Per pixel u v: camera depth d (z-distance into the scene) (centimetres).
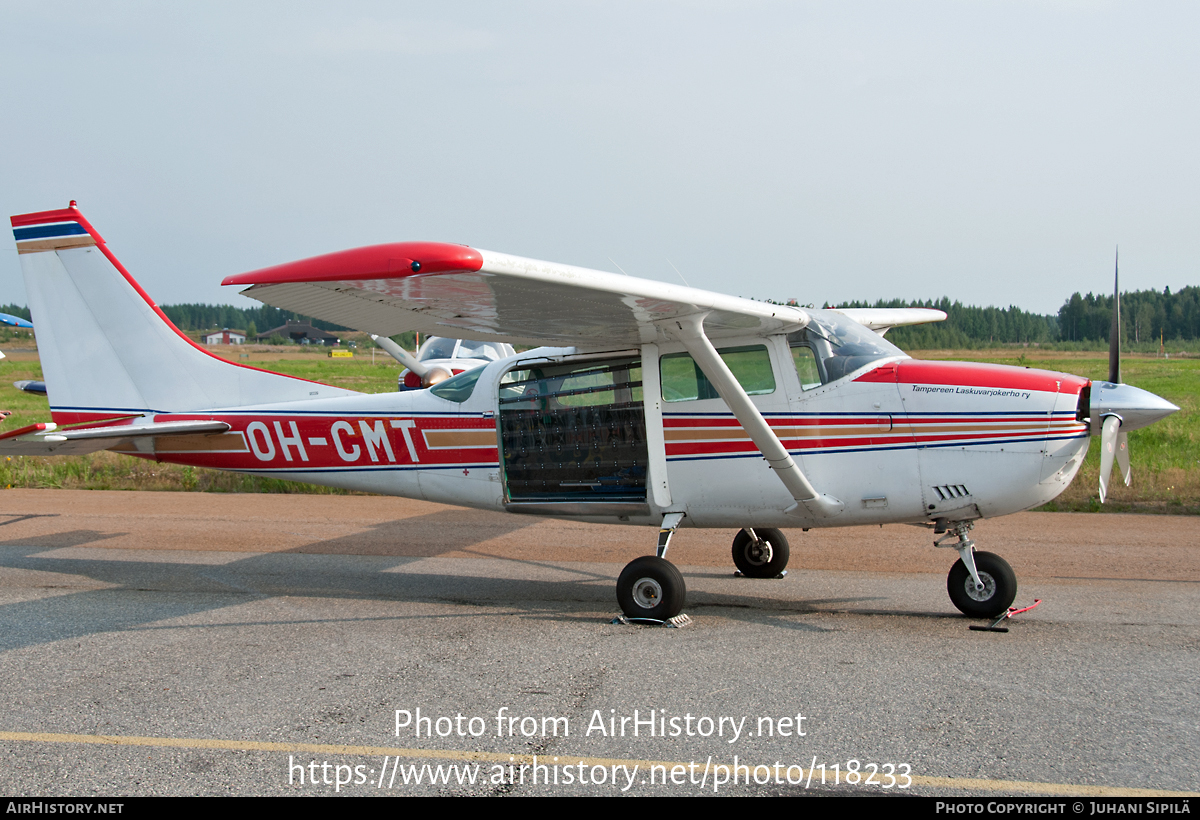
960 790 292
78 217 692
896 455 515
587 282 405
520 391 598
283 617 544
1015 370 513
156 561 731
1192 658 435
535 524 912
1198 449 1233
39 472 1206
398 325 504
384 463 648
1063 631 489
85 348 702
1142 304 10788
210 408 695
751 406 490
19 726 359
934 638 479
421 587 636
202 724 359
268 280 384
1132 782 297
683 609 551
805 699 380
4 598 598
